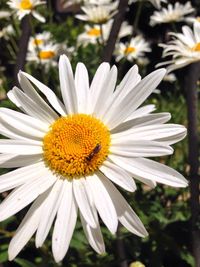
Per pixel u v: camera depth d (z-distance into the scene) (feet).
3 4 1.44
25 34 1.07
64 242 0.68
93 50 1.51
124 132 0.74
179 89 1.86
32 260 1.10
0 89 1.49
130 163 0.71
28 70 1.46
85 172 0.73
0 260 1.01
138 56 1.82
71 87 0.77
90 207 0.69
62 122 0.76
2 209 0.70
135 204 1.06
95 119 0.76
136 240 1.08
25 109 0.77
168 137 0.72
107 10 1.41
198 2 2.08
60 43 1.61
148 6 2.18
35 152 0.75
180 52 0.97
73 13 1.96
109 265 1.02
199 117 1.74
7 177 0.73
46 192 0.73
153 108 0.75
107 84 0.77
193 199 0.91
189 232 1.08
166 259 1.14
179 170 1.24
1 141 0.74
